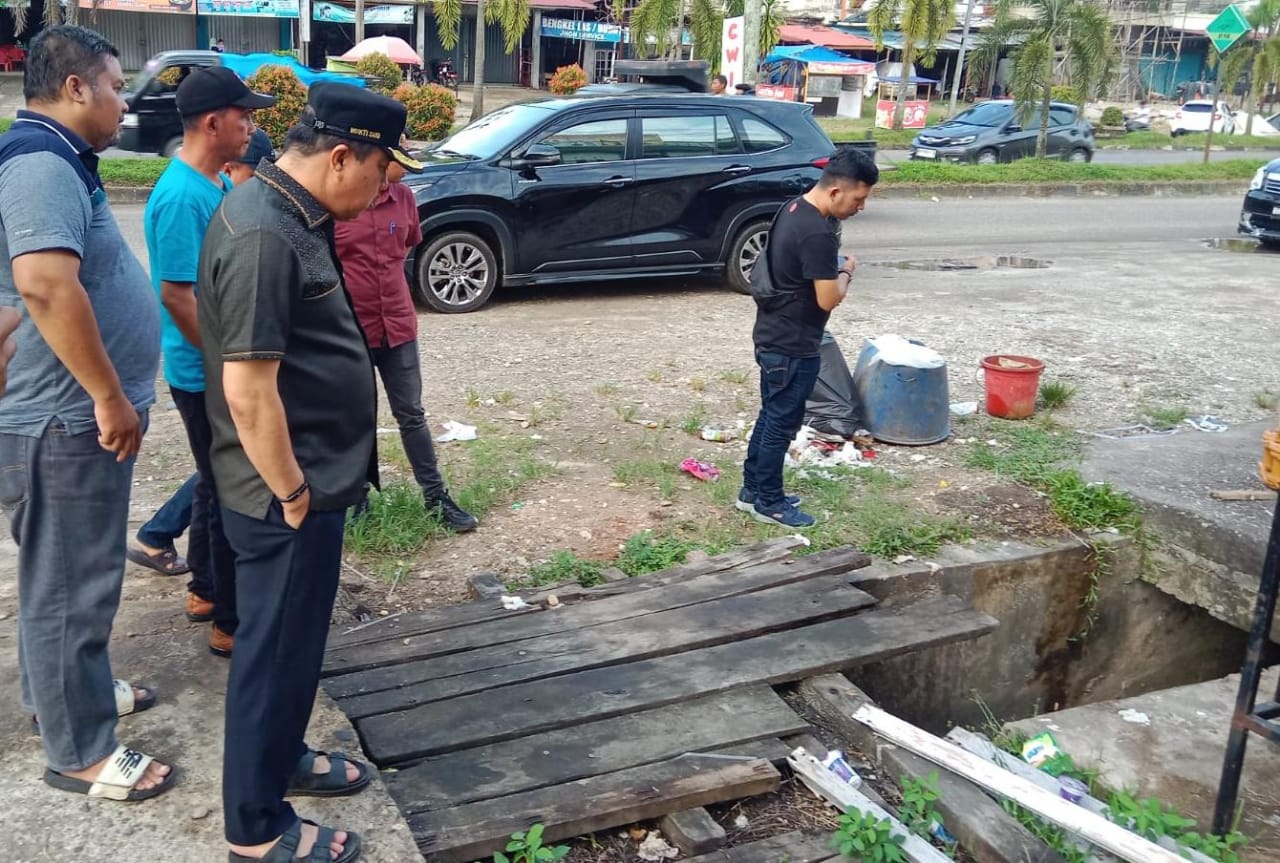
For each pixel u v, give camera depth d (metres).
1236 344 8.62
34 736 3.09
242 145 3.39
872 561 4.80
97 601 2.78
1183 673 5.72
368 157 2.40
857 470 5.74
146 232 3.33
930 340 8.53
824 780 3.33
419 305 9.52
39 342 2.62
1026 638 5.14
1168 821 3.43
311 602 2.50
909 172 19.55
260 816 2.54
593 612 4.17
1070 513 5.32
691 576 4.53
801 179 10.01
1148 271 12.02
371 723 3.40
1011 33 23.03
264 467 2.36
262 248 2.28
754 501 5.11
